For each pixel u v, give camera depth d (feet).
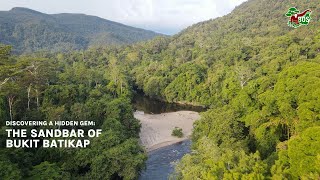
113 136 147.23
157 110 315.58
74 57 500.74
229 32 601.21
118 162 133.69
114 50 587.68
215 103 296.10
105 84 320.91
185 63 395.75
